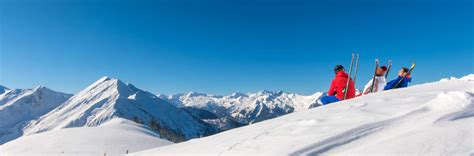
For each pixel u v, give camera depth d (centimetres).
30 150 1652
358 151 439
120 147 1761
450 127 443
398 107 629
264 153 503
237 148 576
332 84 1187
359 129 511
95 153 1498
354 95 1163
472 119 460
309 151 469
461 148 378
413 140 428
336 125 564
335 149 467
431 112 543
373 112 620
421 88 1036
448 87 993
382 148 427
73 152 1531
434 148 392
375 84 1284
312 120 628
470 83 1012
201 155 605
